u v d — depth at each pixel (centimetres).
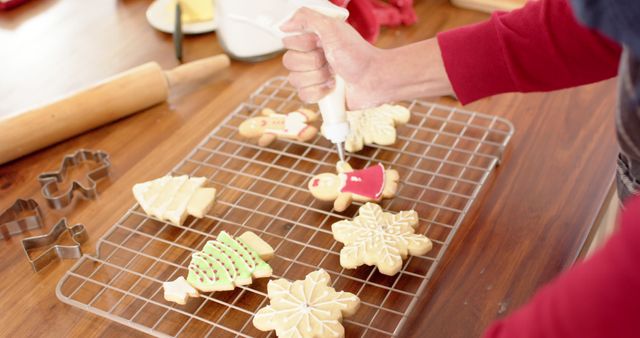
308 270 92
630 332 51
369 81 91
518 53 85
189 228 97
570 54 83
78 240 97
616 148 103
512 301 88
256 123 108
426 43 90
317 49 92
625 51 68
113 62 124
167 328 87
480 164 102
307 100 94
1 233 99
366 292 89
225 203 100
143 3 138
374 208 96
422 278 90
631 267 50
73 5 139
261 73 121
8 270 95
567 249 92
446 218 96
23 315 90
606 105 110
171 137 110
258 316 86
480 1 128
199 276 90
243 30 119
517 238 94
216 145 108
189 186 100
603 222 108
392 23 126
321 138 108
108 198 102
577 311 53
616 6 52
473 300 88
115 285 92
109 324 88
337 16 91
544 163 102
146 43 128
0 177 107
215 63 118
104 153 106
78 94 109
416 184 100
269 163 105
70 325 89
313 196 100
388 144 105
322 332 84
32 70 123
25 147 107
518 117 109
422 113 110
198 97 117
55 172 104
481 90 88
